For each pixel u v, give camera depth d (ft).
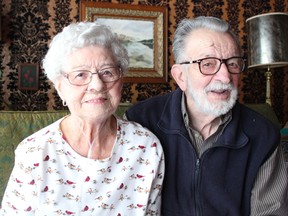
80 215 3.49
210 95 4.05
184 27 4.31
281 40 9.53
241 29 12.72
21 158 3.40
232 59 4.05
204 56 4.02
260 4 12.93
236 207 4.12
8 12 10.58
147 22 11.73
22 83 10.74
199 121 4.33
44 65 3.53
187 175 4.17
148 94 11.89
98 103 3.39
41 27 10.85
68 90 3.40
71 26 3.43
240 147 4.17
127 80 11.54
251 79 12.91
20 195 3.40
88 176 3.49
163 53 11.91
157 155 3.85
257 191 4.22
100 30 3.38
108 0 11.34
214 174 4.13
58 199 3.42
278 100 13.03
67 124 3.68
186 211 4.14
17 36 10.68
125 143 3.75
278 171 4.35
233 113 4.34
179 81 4.47
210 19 4.18
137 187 3.75
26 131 4.95
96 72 3.33
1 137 4.81
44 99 11.00
